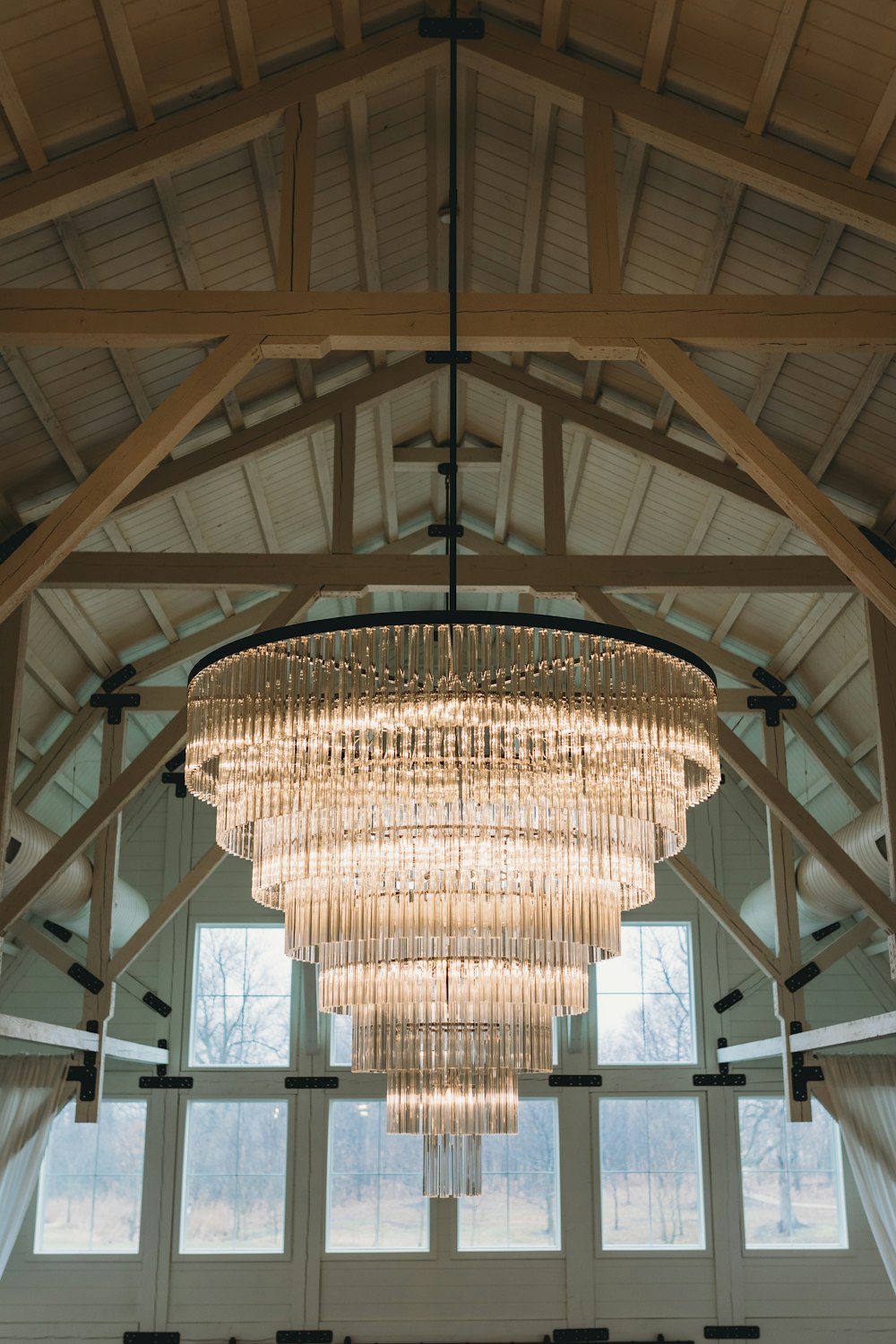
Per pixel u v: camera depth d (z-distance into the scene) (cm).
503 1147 1039
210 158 577
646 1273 1005
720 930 1088
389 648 389
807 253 611
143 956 1068
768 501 774
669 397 756
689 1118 1051
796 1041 870
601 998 1079
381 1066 390
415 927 372
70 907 870
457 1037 391
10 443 687
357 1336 981
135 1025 1051
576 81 559
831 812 1025
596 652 379
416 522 1031
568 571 728
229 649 387
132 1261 995
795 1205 1029
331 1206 1020
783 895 911
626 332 513
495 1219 1022
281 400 785
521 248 724
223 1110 1041
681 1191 1033
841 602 852
